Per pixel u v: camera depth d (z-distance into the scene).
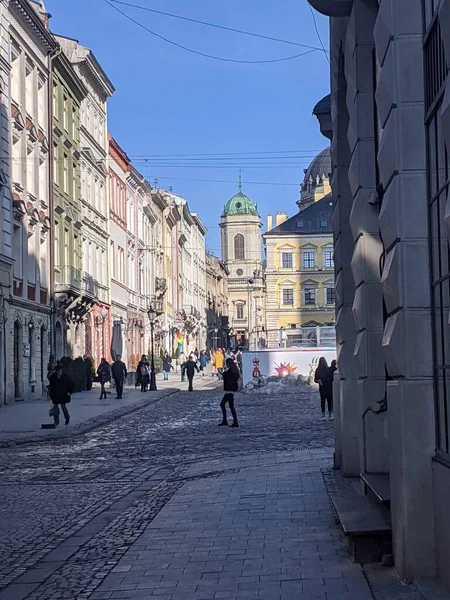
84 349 50.94
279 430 23.53
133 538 10.00
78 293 47.12
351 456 13.20
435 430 7.18
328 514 10.62
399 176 7.37
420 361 7.27
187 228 106.69
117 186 63.28
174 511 11.55
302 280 113.06
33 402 38.03
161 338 81.94
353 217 11.09
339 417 14.13
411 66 7.35
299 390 44.69
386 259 7.82
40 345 41.78
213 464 16.41
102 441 22.41
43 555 9.39
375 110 10.44
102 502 12.82
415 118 7.34
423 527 7.19
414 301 7.31
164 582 7.91
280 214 118.50
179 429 25.03
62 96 46.84
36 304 40.66
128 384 56.88
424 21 7.29
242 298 169.12
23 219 38.56
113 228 61.31
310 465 15.07
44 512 12.10
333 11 10.94
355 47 10.51
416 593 6.86
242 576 7.92
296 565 8.19
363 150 10.52
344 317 13.13
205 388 51.78
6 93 35.81
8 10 36.16
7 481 15.37
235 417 25.03
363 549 8.15
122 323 63.00
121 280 64.06
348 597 6.98
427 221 7.29
